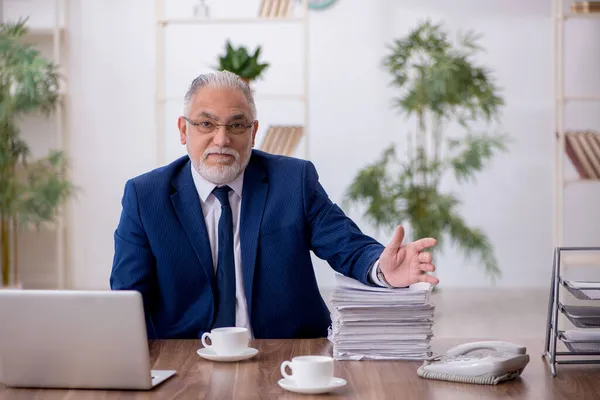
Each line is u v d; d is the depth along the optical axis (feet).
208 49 21.11
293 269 7.13
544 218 21.04
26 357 4.91
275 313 7.07
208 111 6.82
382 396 4.68
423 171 18.26
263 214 7.13
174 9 21.09
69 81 21.07
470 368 4.96
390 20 20.90
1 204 18.03
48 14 20.76
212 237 7.12
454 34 20.77
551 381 5.05
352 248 6.91
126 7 21.09
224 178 6.89
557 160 18.15
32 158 19.84
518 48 20.76
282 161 7.45
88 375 4.87
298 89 21.02
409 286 5.85
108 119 21.18
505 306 18.22
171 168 7.27
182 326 6.98
